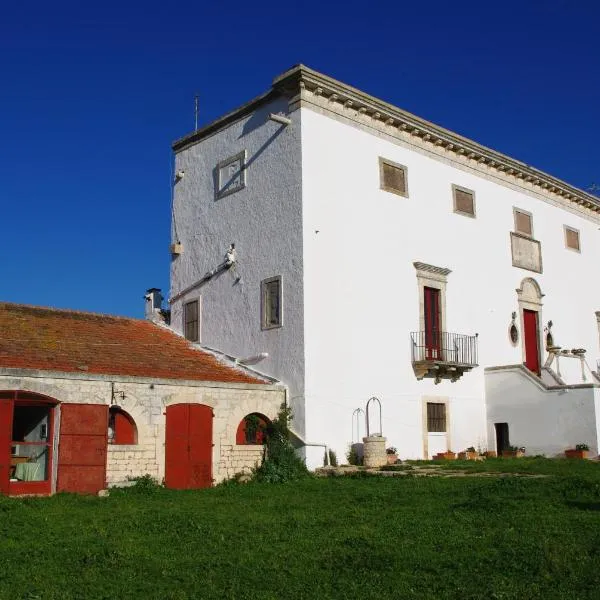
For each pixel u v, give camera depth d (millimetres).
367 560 9070
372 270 22641
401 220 23844
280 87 22203
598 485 12906
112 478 16984
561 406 23531
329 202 21844
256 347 22062
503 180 28344
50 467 16266
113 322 23625
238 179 23875
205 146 25703
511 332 27203
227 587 8266
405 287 23531
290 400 20578
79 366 17297
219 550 10023
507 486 13914
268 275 22047
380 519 11875
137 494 16203
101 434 16859
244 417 19859
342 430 20953
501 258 27438
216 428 19078
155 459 17750
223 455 19078
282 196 21938
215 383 19234
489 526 10703
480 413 25328
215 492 16766
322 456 20312
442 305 24656
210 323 24047
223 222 24234
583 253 32125
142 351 20812
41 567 9172
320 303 21062
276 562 9250
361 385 21656
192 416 18672
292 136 21828
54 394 16359
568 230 31469
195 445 18578
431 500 13703
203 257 24875
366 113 23359
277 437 20062
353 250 22219
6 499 14531
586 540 9469
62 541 10586
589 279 32156
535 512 11508
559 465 19344
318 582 8367
